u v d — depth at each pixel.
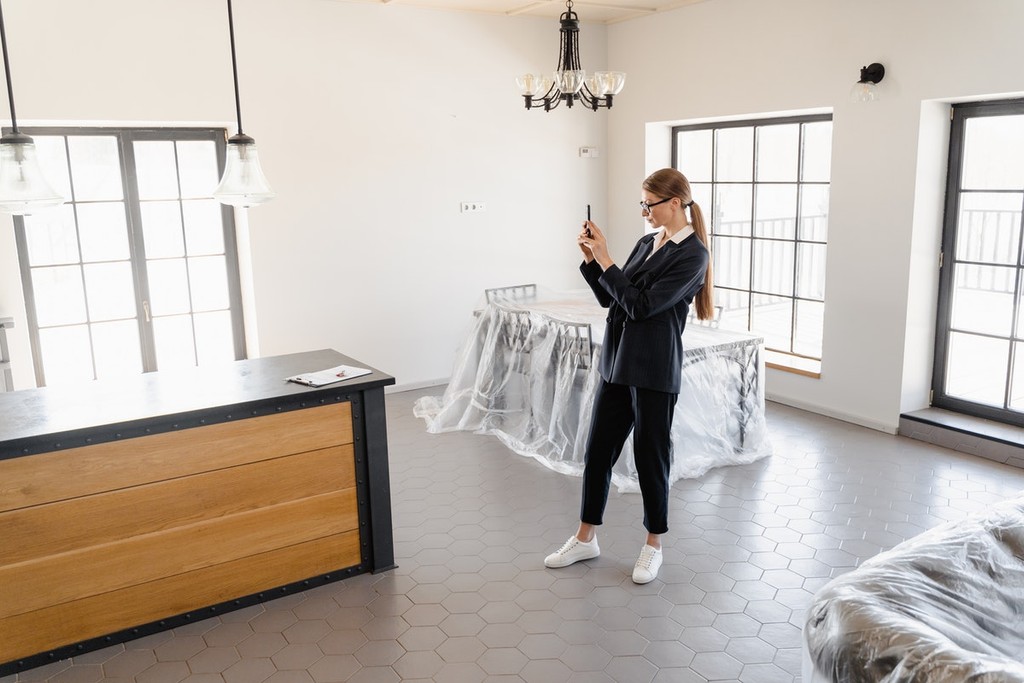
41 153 4.71
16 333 4.62
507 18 5.90
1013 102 4.14
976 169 4.41
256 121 5.09
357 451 3.19
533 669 2.62
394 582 3.21
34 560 2.66
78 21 4.46
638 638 2.78
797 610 2.92
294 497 3.09
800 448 4.55
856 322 4.88
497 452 4.61
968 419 4.56
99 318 5.03
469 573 3.26
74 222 4.86
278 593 3.11
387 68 5.48
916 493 3.90
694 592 3.06
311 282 5.43
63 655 2.75
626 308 2.92
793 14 4.96
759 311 5.84
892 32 4.44
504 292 5.64
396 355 5.85
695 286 2.99
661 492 3.10
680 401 4.14
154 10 4.66
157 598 2.88
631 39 6.19
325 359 3.56
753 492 3.96
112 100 4.61
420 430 5.04
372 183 5.55
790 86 5.05
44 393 3.06
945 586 1.82
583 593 3.08
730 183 5.91
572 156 6.40
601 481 3.22
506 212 6.15
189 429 2.85
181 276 5.24
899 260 4.59
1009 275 4.34
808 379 5.24
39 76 4.40
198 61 4.84
